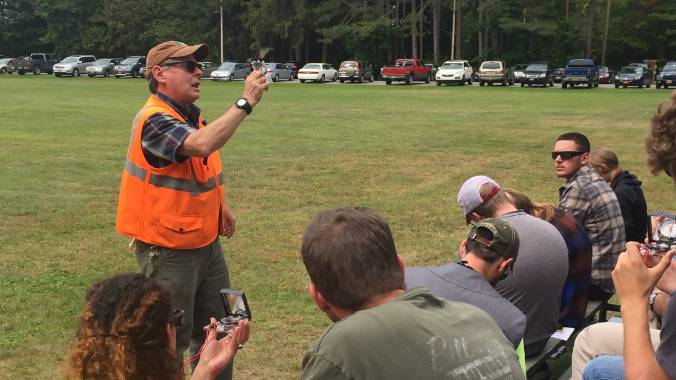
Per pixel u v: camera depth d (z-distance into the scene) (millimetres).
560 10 73188
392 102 30719
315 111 25641
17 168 12617
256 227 8672
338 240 2014
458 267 3121
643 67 47344
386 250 2045
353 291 2004
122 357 2035
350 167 13289
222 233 4066
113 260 7180
